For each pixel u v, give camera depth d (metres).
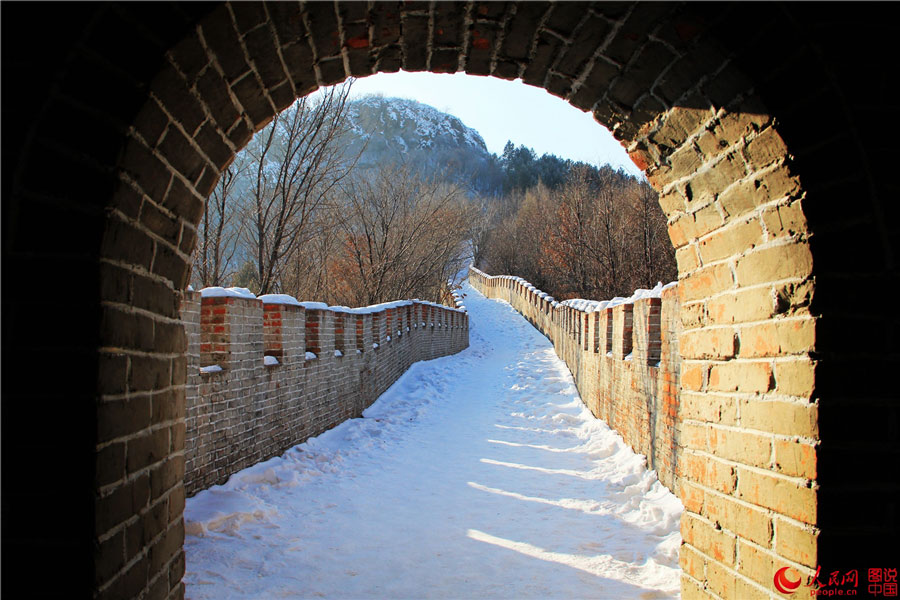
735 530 2.43
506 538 4.67
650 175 3.00
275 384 6.62
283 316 6.87
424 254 19.58
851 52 1.92
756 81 2.03
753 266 2.34
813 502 2.02
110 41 1.63
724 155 2.37
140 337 2.00
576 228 24.38
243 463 5.80
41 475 1.67
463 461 7.33
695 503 2.78
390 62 2.86
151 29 1.69
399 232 16.95
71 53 1.58
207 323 5.46
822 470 2.00
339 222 14.64
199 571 3.83
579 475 6.63
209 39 1.91
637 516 5.09
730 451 2.49
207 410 5.10
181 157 2.13
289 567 4.02
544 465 7.12
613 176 25.05
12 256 1.64
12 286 1.65
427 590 3.76
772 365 2.23
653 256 20.92
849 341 2.01
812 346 2.03
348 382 9.55
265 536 4.52
